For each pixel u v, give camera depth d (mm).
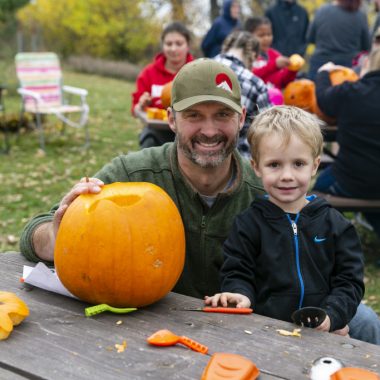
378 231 5020
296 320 1662
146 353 1484
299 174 1992
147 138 5590
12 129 9867
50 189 7000
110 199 1821
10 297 1692
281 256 1989
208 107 2143
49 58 9547
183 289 2326
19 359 1451
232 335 1603
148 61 23938
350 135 4645
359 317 2334
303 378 1380
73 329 1624
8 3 20062
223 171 2287
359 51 8094
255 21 6977
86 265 1736
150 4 23359
